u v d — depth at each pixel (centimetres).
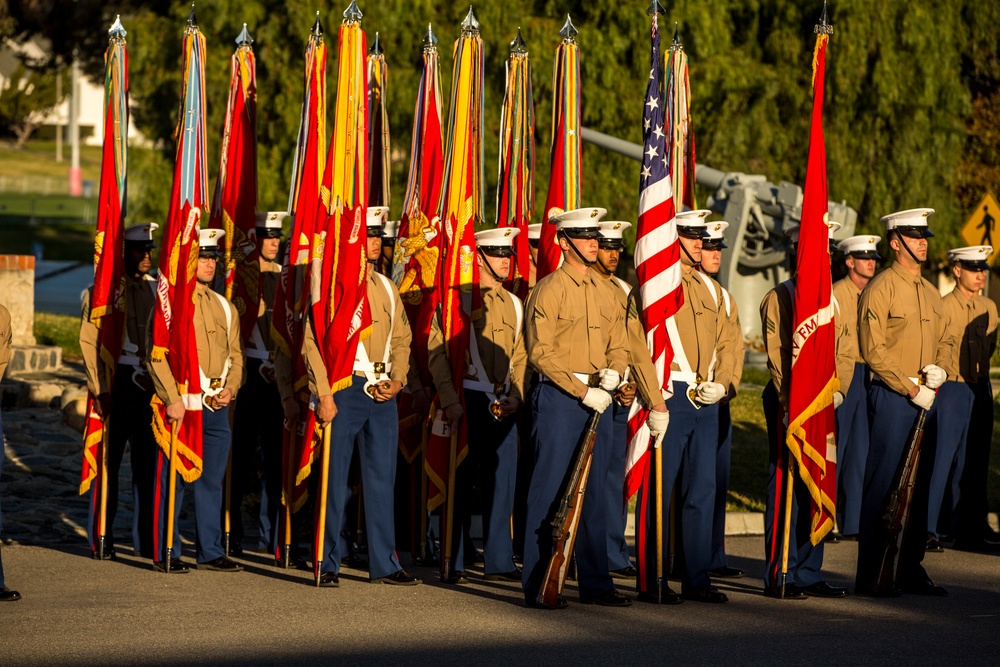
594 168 7038
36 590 2477
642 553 2494
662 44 6894
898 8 7100
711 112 7112
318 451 2608
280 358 2775
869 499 2628
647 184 2483
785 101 7212
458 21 6706
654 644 2136
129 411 2806
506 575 2706
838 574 2848
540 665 1994
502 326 2733
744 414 4734
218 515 2764
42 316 6600
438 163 3130
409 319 2997
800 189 6109
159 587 2528
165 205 7175
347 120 2580
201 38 2786
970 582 2770
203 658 2003
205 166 2794
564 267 2453
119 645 2073
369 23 6550
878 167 7319
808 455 2508
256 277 3098
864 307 2752
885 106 7094
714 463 2528
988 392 3212
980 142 7912
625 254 7431
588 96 6875
